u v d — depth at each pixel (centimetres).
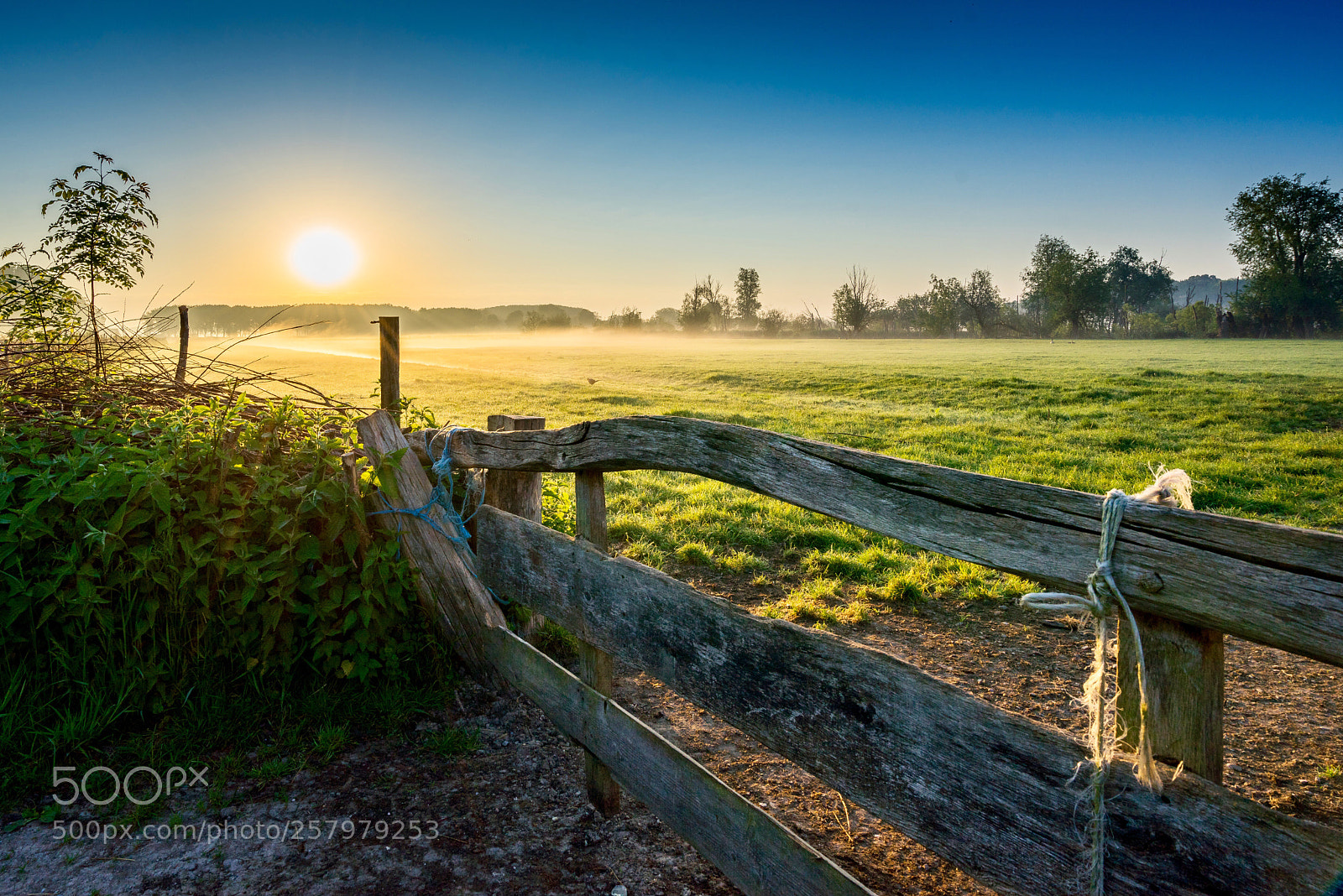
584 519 273
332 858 247
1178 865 119
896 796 163
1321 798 308
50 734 291
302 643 339
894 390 2191
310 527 346
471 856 250
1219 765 121
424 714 340
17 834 256
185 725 310
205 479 323
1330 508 772
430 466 394
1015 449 1159
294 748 310
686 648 222
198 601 319
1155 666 124
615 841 260
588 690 270
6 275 669
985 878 146
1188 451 1096
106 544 301
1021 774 140
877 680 166
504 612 401
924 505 158
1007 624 491
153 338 501
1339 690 411
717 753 327
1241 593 110
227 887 234
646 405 1898
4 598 291
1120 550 124
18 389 391
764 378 2722
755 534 667
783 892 189
